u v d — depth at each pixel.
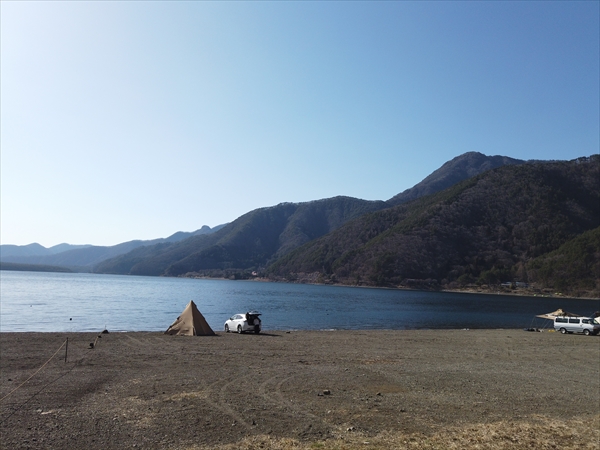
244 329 31.72
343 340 27.94
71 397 11.05
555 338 34.91
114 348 20.69
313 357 19.45
